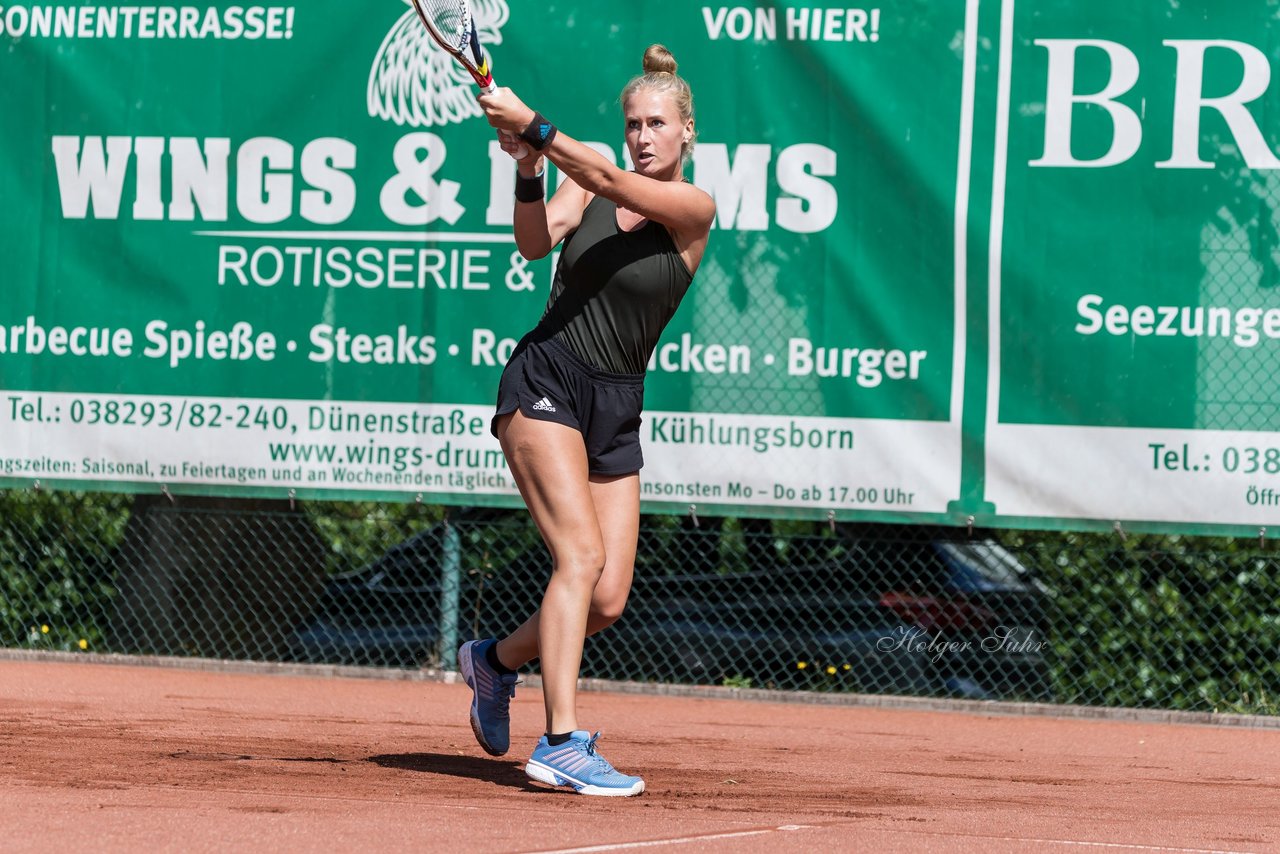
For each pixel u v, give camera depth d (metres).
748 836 11.31
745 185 23.73
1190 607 25.62
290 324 24.97
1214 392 22.67
